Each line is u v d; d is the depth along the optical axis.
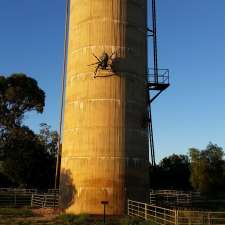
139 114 30.52
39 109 68.00
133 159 29.23
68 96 31.64
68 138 30.58
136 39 31.64
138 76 31.09
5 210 31.84
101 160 28.64
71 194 29.20
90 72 30.27
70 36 33.03
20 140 62.69
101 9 31.11
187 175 89.00
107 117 29.30
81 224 23.81
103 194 28.17
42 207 36.94
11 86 66.06
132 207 27.81
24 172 60.78
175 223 20.77
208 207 37.62
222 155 72.88
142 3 33.06
